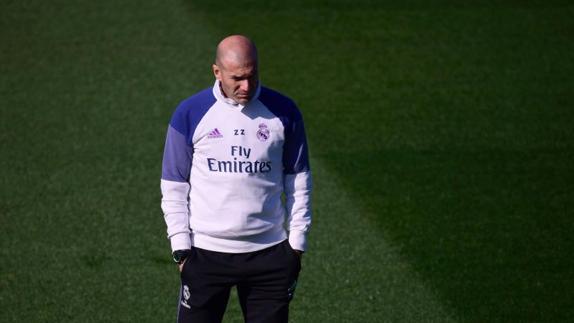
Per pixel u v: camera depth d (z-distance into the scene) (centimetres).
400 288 1942
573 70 3253
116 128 2711
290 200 1430
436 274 2006
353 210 2294
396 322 1809
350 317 1822
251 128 1353
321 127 2781
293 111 1377
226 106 1349
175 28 3466
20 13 3538
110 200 2309
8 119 2741
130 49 3275
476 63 3291
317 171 2500
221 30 3466
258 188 1370
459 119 2859
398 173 2506
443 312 1853
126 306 1845
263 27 3525
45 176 2419
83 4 3647
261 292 1435
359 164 2553
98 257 2041
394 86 3094
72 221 2200
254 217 1375
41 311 1816
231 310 1848
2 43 3278
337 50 3366
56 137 2641
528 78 3183
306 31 3512
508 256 2095
